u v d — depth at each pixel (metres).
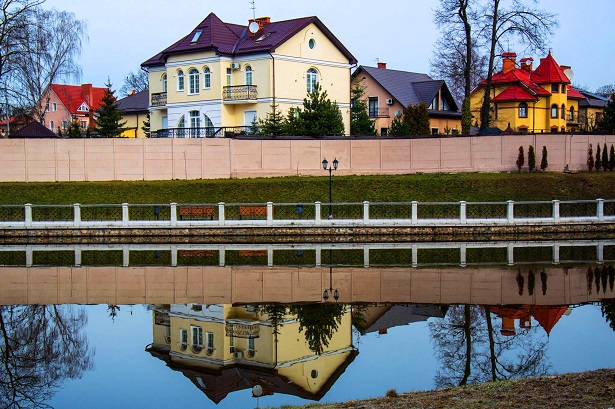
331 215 37.91
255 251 34.59
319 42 55.28
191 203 41.38
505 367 17.31
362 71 68.38
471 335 20.23
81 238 37.78
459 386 14.85
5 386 17.56
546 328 20.77
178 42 55.72
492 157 45.38
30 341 20.95
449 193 41.88
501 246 34.94
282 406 14.38
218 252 34.44
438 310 23.08
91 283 27.97
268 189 42.62
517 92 68.81
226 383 17.17
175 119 55.56
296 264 31.25
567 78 73.12
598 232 37.31
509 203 36.81
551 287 26.03
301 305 24.17
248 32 55.16
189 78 54.72
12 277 29.05
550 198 41.28
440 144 45.97
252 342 20.27
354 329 21.20
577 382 13.63
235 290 26.56
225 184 43.06
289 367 18.06
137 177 46.41
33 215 41.34
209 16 55.53
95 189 43.28
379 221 36.81
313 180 43.22
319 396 15.83
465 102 53.66
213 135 50.72
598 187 42.12
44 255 33.94
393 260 31.83
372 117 67.00
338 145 46.62
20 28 53.41
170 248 35.59
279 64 52.28
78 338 21.06
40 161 46.44
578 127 76.44
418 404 13.14
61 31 59.38
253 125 50.91
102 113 59.72
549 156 45.12
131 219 40.09
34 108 56.03
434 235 36.66
